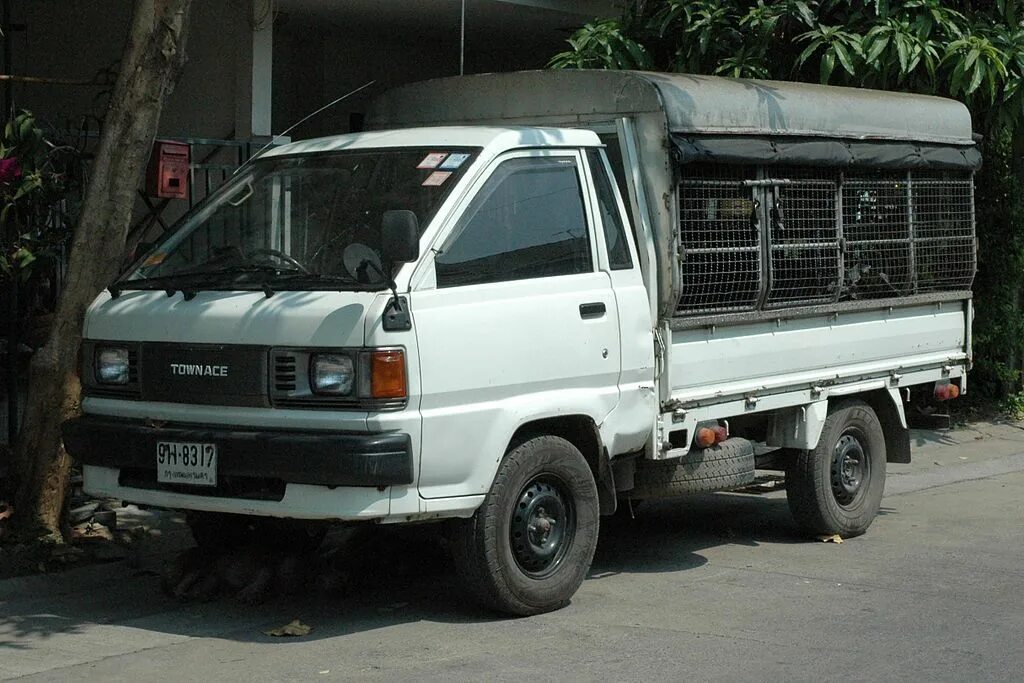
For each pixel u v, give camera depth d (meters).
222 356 5.98
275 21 12.37
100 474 6.43
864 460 8.64
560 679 5.48
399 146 6.68
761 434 8.45
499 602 6.33
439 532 6.72
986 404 14.13
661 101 6.93
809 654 5.87
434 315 5.91
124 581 7.15
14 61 12.79
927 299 8.90
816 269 7.92
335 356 5.76
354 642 6.04
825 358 8.10
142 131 7.36
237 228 6.70
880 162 8.30
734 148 7.21
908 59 10.43
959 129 9.20
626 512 9.09
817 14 11.20
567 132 6.81
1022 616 6.55
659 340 7.02
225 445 5.88
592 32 11.28
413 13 12.16
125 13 12.02
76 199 8.35
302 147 7.04
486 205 6.31
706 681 5.47
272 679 5.48
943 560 7.86
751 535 8.66
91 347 6.46
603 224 6.84
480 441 6.06
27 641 6.07
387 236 5.75
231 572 6.82
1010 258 13.58
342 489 5.76
